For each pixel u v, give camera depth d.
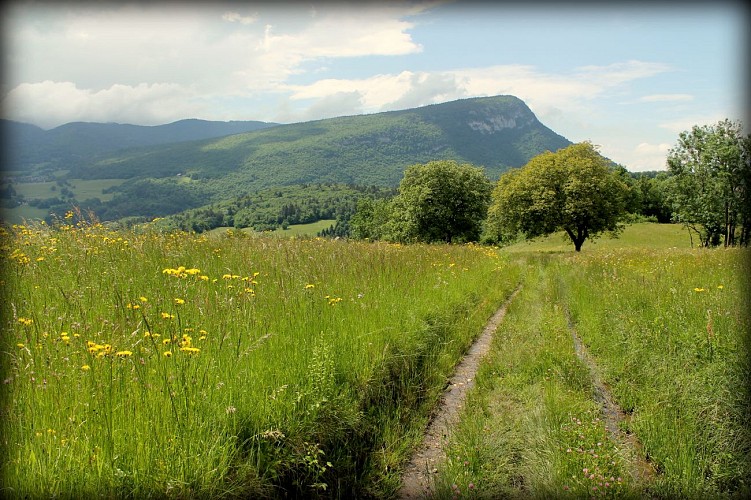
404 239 56.06
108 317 4.88
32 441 3.03
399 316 7.53
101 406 3.35
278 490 3.74
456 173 56.56
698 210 47.06
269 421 4.02
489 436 4.99
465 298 11.57
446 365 7.40
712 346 6.27
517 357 7.71
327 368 4.87
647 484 4.34
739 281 9.52
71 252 8.12
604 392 6.66
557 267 22.77
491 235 58.94
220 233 12.80
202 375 4.02
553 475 4.25
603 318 9.71
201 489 3.21
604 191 44.84
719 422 4.88
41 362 3.71
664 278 11.01
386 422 5.23
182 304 5.50
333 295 7.32
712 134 45.78
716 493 4.11
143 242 9.47
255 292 6.55
